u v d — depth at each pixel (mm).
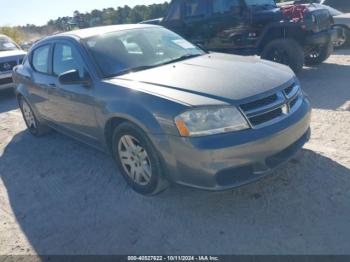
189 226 3266
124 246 3123
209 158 3021
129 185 3965
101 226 3430
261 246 2926
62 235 3381
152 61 4309
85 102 4145
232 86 3326
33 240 3371
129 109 3467
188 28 9250
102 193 3996
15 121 7293
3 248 3301
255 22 8172
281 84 3504
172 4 9469
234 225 3203
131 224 3398
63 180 4434
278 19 7949
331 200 3375
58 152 5328
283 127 3281
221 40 8750
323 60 8852
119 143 3830
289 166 4000
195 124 3072
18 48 10570
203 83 3424
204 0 8766
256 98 3197
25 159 5250
